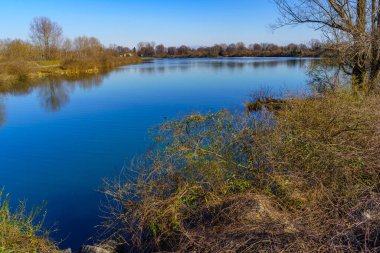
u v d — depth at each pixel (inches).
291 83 957.2
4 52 1806.1
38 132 561.9
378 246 140.6
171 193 210.1
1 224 192.1
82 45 2618.1
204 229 175.0
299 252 140.1
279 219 167.3
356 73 400.5
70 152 451.2
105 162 405.4
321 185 191.2
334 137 221.1
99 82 1318.9
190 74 1525.6
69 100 883.4
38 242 199.0
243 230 158.1
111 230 236.5
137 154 422.6
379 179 195.2
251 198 186.9
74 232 251.3
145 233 201.5
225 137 235.6
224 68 1849.2
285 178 205.8
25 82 1355.8
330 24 407.5
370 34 366.3
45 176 370.3
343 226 156.4
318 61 493.7
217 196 203.2
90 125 599.2
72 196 316.5
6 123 631.2
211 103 742.5
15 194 327.3
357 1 388.8
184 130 238.7
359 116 230.1
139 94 944.3
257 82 1058.7
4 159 430.6
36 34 2369.6
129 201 217.6
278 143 222.4
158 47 5039.4
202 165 212.4
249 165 220.4
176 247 173.3
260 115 261.6
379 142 208.8
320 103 264.4
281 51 3944.4
